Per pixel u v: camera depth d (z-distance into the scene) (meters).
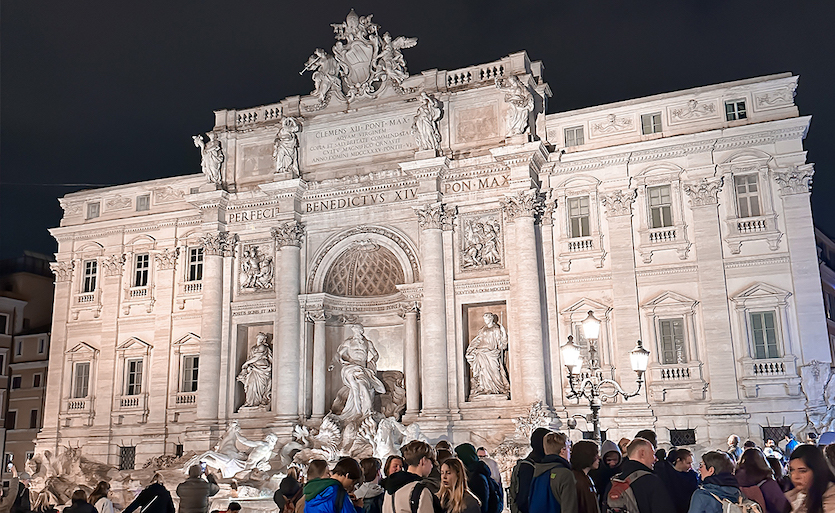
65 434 49.03
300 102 46.41
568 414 38.59
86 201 52.22
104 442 47.66
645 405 38.00
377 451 35.31
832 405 35.56
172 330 48.00
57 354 50.56
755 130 38.59
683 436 37.59
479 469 12.16
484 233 41.44
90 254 51.25
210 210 46.34
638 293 39.56
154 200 50.50
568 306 40.25
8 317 65.81
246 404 44.44
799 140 38.19
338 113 45.19
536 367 37.84
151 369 47.84
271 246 45.97
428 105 42.28
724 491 10.32
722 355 37.47
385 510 10.87
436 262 40.97
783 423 35.91
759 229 38.16
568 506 10.52
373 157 44.06
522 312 38.62
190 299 48.03
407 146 43.50
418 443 11.71
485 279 40.56
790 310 37.03
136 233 50.31
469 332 41.94
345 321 45.56
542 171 41.88
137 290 49.38
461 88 42.94
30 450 62.56
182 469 37.28
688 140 39.53
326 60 46.00
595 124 41.81
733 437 25.00
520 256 39.31
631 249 39.88
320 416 42.47
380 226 43.31
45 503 37.38
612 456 13.77
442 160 41.00
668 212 39.97
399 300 44.47
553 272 40.75
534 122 41.88
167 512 16.19
